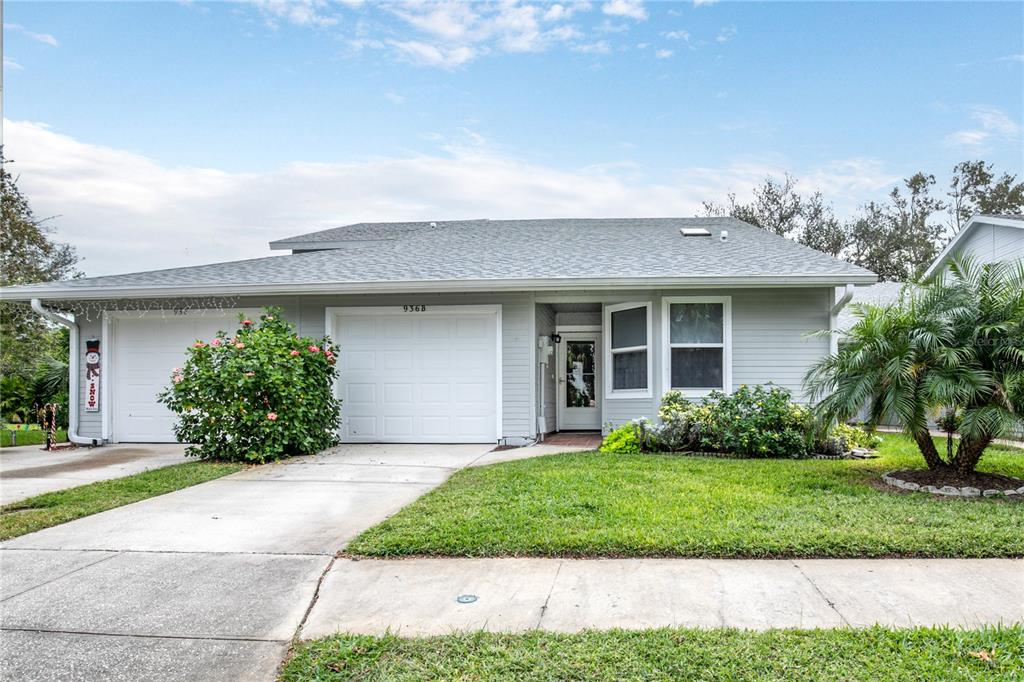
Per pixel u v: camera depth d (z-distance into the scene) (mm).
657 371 10781
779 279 9992
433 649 3389
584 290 11016
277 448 9117
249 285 10773
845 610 3799
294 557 4910
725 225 15203
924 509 5809
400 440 11188
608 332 11641
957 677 2982
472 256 12234
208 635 3658
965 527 5203
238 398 9086
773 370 10703
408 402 11203
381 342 11289
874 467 7977
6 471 8805
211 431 9188
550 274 10477
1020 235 15086
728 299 10734
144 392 11695
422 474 8109
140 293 10969
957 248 17688
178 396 9391
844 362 7141
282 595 4199
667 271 10328
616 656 3248
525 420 10898
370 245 14609
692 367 10812
